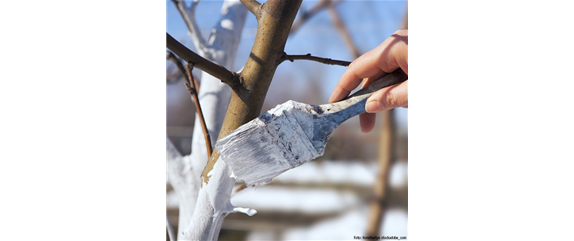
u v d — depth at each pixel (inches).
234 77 31.1
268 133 29.8
